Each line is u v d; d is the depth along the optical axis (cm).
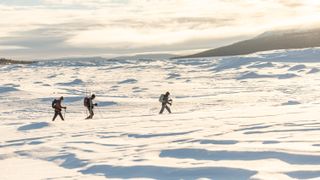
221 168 669
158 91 4950
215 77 7350
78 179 705
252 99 3438
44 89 5016
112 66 13738
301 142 834
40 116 2788
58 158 928
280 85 5000
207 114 1752
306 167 638
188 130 1202
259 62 9769
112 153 927
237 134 1028
